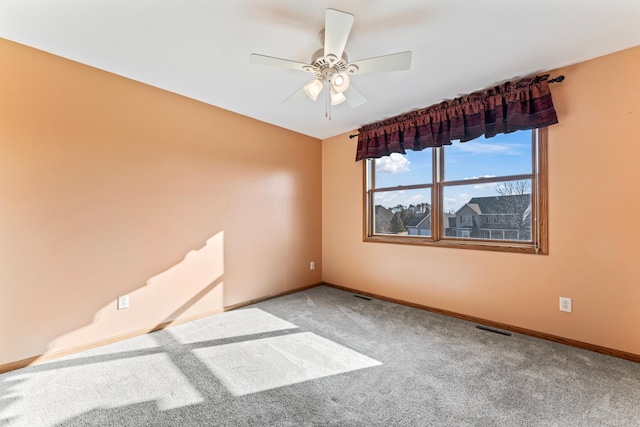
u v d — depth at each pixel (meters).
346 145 4.09
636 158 2.07
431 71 2.38
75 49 2.08
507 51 2.11
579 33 1.90
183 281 2.88
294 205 4.02
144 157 2.61
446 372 1.97
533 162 2.60
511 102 2.51
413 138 3.18
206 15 1.72
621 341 2.13
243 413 1.58
